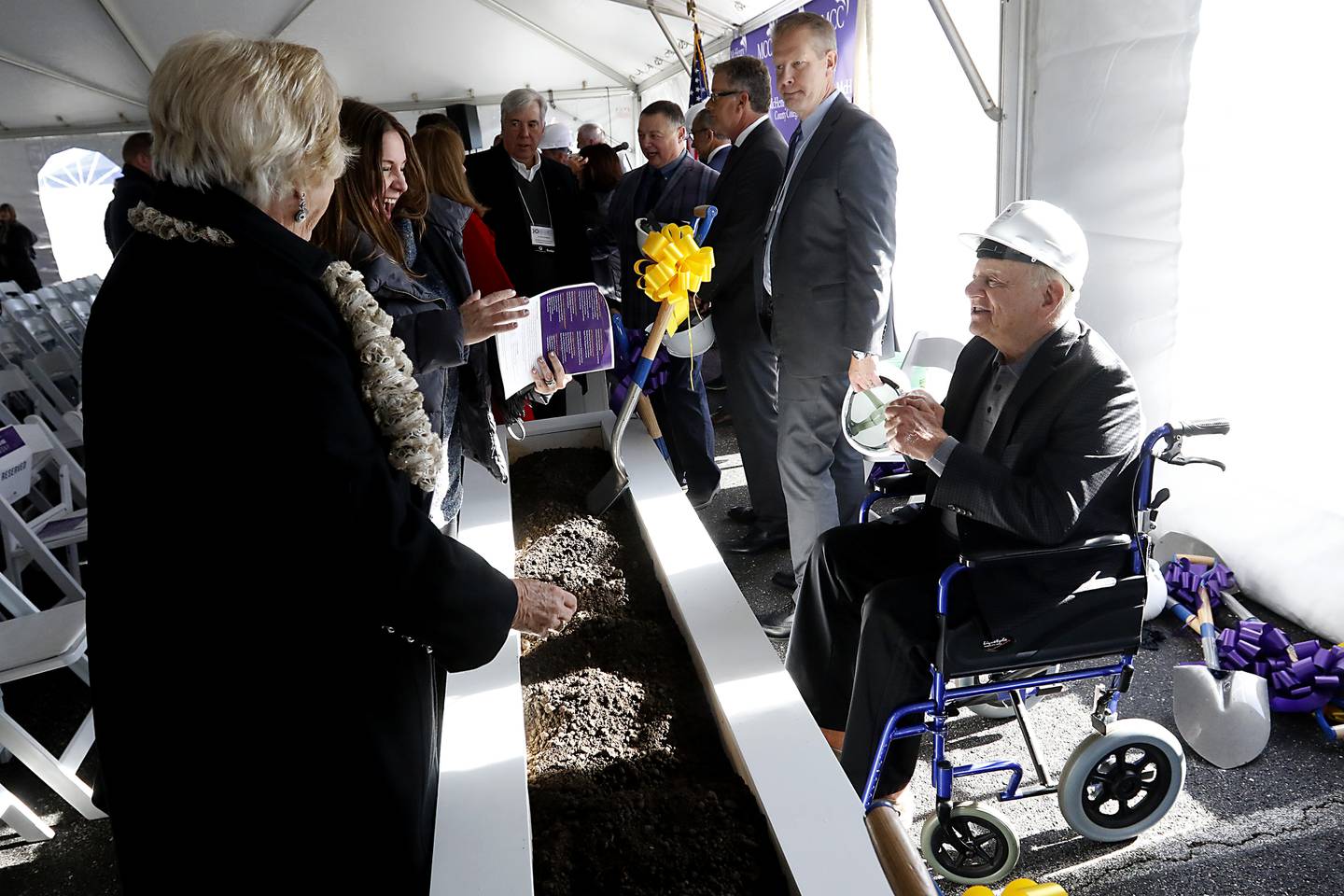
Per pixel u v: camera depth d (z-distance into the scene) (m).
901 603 1.78
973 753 2.25
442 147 2.58
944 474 1.75
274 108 0.89
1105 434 1.68
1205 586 2.70
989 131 3.39
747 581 3.21
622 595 1.57
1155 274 2.77
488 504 1.92
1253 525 2.72
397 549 0.95
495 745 1.11
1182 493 2.97
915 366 3.20
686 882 0.92
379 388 0.98
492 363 2.10
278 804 0.97
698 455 3.66
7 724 2.21
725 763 1.13
